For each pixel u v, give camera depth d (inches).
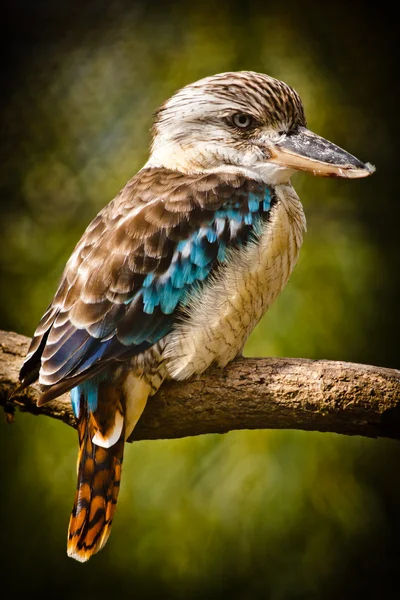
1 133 475.8
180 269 276.5
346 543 439.8
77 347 264.4
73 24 503.5
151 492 420.8
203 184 290.5
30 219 459.2
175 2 459.2
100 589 454.6
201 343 274.4
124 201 291.0
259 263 283.7
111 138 458.6
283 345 410.0
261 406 274.1
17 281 441.1
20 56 502.0
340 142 453.4
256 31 445.1
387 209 472.7
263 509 419.2
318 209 452.1
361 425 267.0
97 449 265.6
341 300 428.5
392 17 495.8
